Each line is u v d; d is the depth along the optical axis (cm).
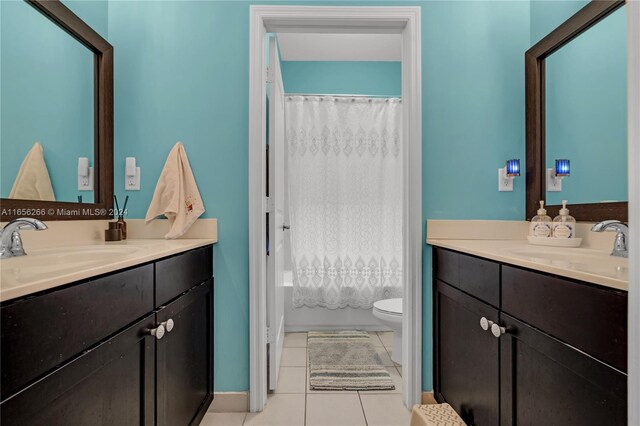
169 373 126
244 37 182
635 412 50
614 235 136
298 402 187
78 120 155
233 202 181
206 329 171
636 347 50
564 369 89
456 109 185
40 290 66
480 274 134
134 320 103
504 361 118
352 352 255
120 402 95
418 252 181
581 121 154
